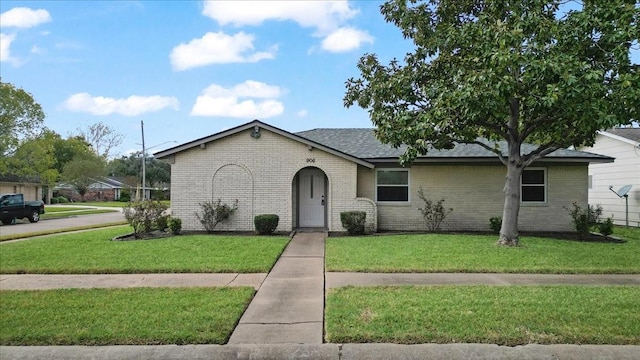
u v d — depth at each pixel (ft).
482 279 24.67
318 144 47.91
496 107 30.27
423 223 51.31
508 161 37.19
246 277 25.27
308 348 14.19
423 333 15.15
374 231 47.91
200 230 48.08
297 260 30.86
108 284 23.45
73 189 205.77
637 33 28.66
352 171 48.57
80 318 16.99
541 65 27.99
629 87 27.96
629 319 16.75
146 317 17.10
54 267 27.48
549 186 50.88
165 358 13.84
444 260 29.66
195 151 48.73
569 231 50.37
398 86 37.06
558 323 16.28
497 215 50.93
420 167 51.72
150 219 44.47
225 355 14.02
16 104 108.17
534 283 23.61
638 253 32.71
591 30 30.68
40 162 112.16
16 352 13.96
